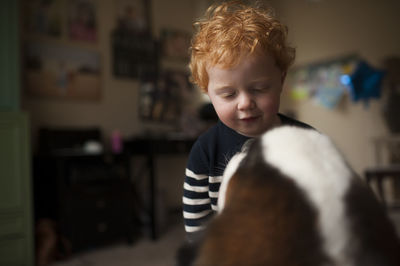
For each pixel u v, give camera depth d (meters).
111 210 2.75
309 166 0.28
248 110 0.50
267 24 0.56
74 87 3.22
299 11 4.67
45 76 3.04
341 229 0.26
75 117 3.23
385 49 3.86
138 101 3.67
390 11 3.83
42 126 3.02
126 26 3.62
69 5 3.22
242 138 0.63
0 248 2.20
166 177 3.86
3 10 2.33
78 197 2.59
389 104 3.77
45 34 3.05
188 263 0.29
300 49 4.66
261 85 0.50
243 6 0.67
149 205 3.19
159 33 3.88
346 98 4.16
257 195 0.28
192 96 4.08
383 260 0.26
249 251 0.26
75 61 3.24
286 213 0.26
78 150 2.99
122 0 3.60
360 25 4.06
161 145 3.01
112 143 3.26
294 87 4.70
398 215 2.88
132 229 2.90
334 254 0.26
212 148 0.66
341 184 0.28
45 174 2.68
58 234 2.53
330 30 4.34
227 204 0.30
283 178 0.28
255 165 0.29
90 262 2.41
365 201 0.28
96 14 3.40
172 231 3.23
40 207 2.75
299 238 0.26
